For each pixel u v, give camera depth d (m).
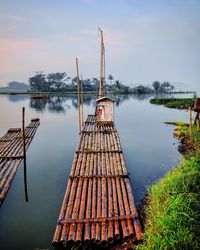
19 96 112.88
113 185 11.43
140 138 25.02
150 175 14.85
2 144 22.02
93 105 66.19
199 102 23.62
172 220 7.33
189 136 21.52
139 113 47.72
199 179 9.80
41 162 17.73
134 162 17.42
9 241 8.77
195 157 13.51
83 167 13.73
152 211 8.98
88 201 9.88
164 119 38.97
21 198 12.11
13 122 37.41
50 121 38.62
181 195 8.13
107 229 8.16
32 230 9.44
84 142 19.45
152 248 6.80
